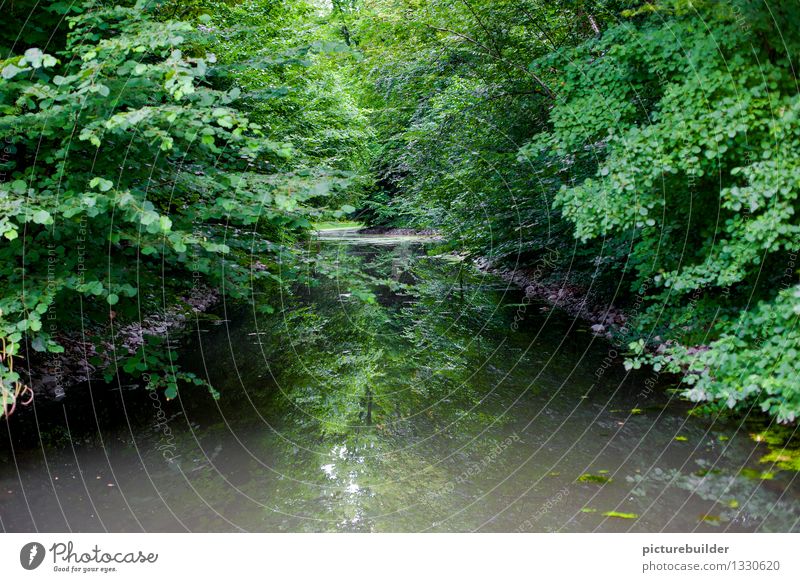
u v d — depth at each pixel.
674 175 4.09
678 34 3.72
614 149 3.97
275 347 6.68
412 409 4.71
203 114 2.81
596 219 4.08
